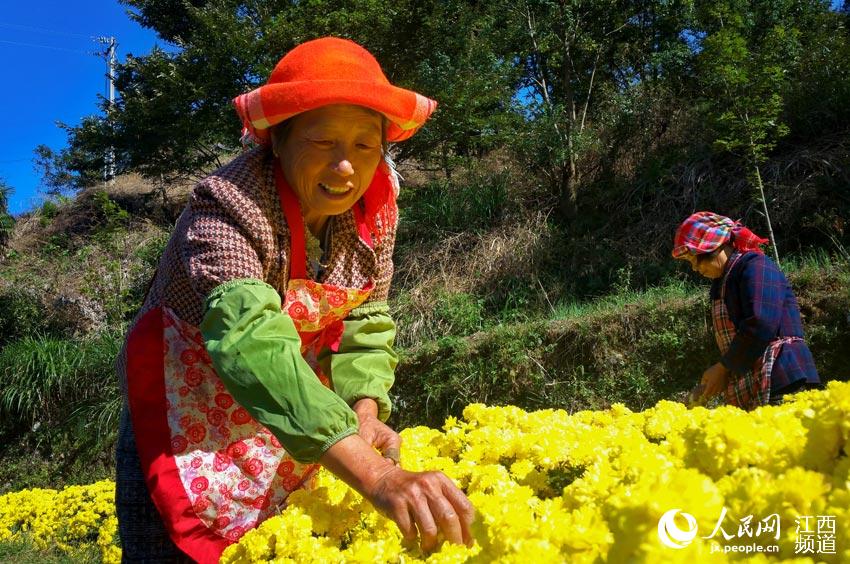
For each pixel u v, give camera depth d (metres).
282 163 1.40
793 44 8.13
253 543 1.22
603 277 7.25
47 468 7.22
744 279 2.89
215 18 10.21
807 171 6.90
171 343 1.43
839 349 4.82
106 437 7.11
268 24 9.89
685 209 7.34
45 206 15.38
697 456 0.90
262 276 1.33
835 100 7.18
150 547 1.45
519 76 10.76
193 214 1.34
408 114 1.41
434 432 1.89
